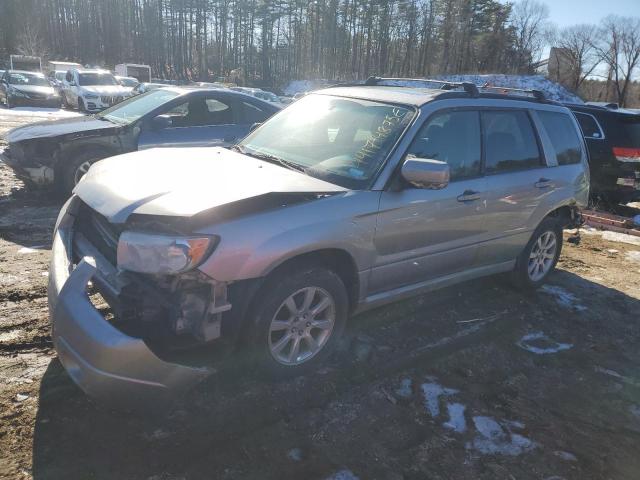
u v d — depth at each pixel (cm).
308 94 464
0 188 761
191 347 295
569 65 7575
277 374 327
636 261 657
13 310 398
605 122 920
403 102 392
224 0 8169
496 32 8025
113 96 2317
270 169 355
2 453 258
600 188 927
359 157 364
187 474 256
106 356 253
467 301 486
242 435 285
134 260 273
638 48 6938
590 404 345
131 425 285
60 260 311
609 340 439
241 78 7494
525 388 356
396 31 7981
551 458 290
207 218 281
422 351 388
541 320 462
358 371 354
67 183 700
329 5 7781
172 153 389
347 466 270
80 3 8469
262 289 305
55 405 296
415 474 269
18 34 7144
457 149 406
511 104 462
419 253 381
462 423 312
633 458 296
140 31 8444
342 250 329
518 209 455
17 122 1778
